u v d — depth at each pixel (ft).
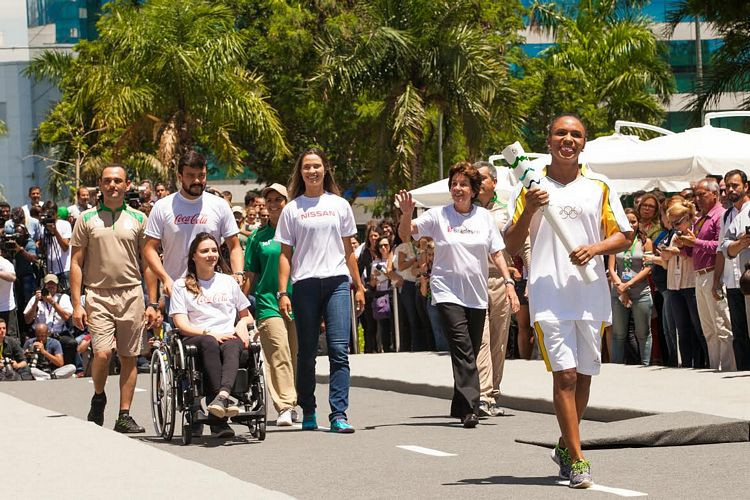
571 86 191.52
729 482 30.66
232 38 135.85
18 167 226.58
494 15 154.92
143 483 29.84
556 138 30.19
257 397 40.60
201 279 40.98
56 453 35.47
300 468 34.81
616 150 71.00
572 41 207.72
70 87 175.01
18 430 40.70
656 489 29.84
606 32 209.36
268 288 45.11
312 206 42.96
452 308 43.65
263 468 34.96
